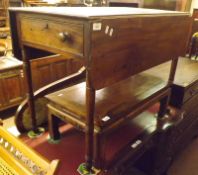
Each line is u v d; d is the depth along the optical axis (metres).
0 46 2.58
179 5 2.62
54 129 1.10
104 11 0.78
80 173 0.93
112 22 0.68
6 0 3.40
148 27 0.85
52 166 0.59
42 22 0.77
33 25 0.81
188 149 2.02
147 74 1.39
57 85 1.17
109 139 1.12
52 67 1.56
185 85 1.39
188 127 1.77
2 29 2.98
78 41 0.67
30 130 1.17
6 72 2.11
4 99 2.20
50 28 0.75
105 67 0.72
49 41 0.78
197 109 1.82
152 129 1.22
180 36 1.09
